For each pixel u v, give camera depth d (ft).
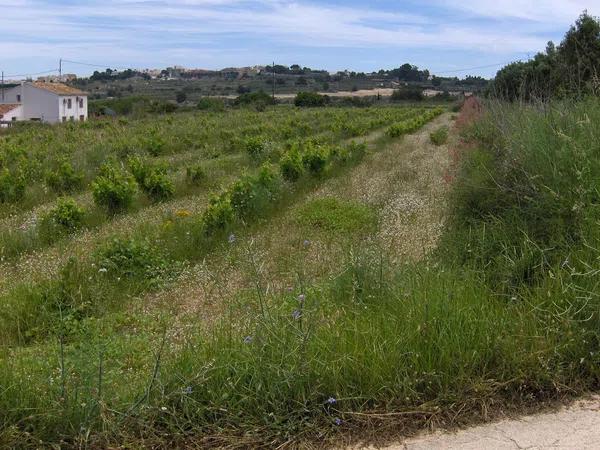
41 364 12.55
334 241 25.54
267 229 29.55
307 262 21.88
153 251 23.82
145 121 120.37
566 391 11.60
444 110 184.75
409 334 12.02
